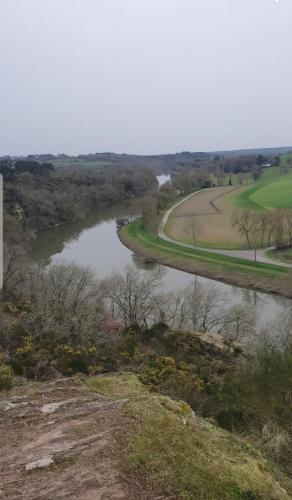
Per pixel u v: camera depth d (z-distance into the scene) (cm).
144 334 2736
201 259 5741
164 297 3716
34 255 6266
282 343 2177
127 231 7788
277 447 865
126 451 646
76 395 913
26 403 872
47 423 770
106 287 3559
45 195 9338
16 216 7888
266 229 6606
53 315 2534
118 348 2245
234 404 1127
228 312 3591
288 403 1076
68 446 681
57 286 3209
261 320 3672
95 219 9606
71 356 1873
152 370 1709
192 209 9512
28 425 770
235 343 2688
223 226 7744
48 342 2084
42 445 693
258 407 1084
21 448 691
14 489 586
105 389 1033
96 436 702
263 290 4619
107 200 11731
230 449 709
